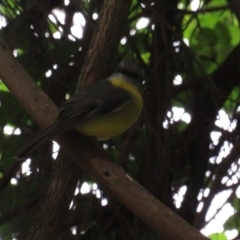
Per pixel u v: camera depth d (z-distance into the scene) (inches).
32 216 440.5
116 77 391.9
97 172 322.7
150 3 461.7
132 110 384.5
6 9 458.6
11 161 463.5
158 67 452.4
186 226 282.2
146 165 446.0
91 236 448.5
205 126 459.8
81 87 370.9
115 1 357.1
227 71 504.7
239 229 469.1
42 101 358.0
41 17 448.1
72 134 360.2
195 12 474.0
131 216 451.2
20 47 473.4
